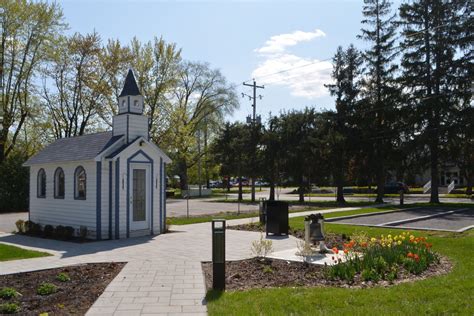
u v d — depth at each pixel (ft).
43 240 47.09
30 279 26.96
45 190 57.36
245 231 51.39
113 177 47.98
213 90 159.84
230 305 20.47
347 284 24.27
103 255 35.96
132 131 50.34
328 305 19.89
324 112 112.27
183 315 19.62
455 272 26.53
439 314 18.39
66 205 52.42
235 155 119.44
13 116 105.50
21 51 104.58
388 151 108.99
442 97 101.24
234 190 212.64
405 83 107.14
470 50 101.04
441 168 110.22
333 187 193.67
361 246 31.30
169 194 157.17
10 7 100.12
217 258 23.90
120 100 51.85
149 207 50.57
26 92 106.63
